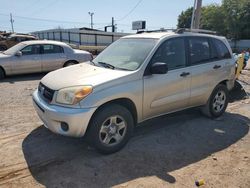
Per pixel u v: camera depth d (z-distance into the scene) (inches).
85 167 146.6
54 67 435.2
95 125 149.9
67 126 145.3
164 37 184.4
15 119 216.7
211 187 132.8
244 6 2009.1
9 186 128.9
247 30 2014.0
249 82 416.2
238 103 290.2
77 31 1568.7
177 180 137.3
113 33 1599.4
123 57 182.5
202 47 209.2
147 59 169.8
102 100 147.7
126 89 157.0
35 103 167.3
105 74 160.2
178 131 201.2
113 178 137.3
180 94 189.9
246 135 198.7
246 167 152.6
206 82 209.0
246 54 453.4
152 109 175.8
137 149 169.2
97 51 814.5
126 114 161.0
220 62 220.1
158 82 173.3
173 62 185.8
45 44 428.8
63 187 129.0
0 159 152.3
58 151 163.3
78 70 174.6
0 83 368.8
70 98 144.6
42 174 139.2
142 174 141.7
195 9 507.8
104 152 158.1
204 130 205.0
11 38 832.9
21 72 410.0
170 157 160.7
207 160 158.9
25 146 168.7
